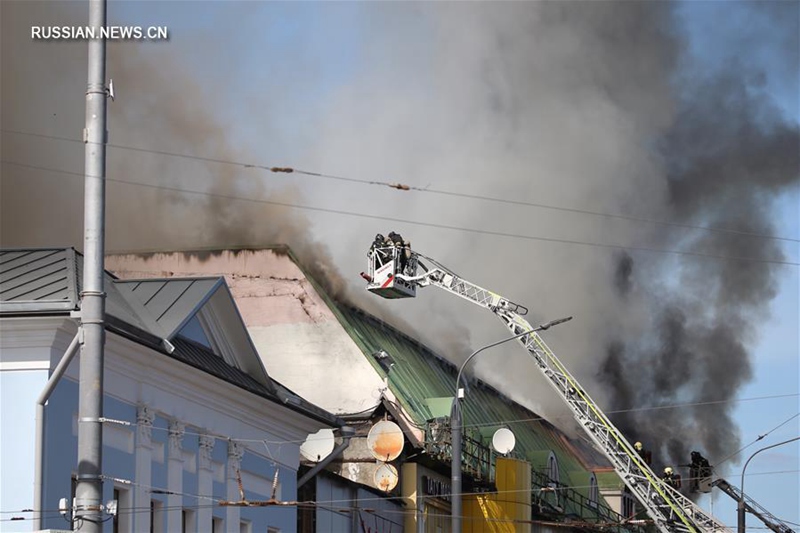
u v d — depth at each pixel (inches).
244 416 1256.2
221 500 1210.6
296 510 1387.8
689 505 1665.8
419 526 1726.1
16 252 1061.8
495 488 1929.1
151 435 1088.8
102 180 686.5
